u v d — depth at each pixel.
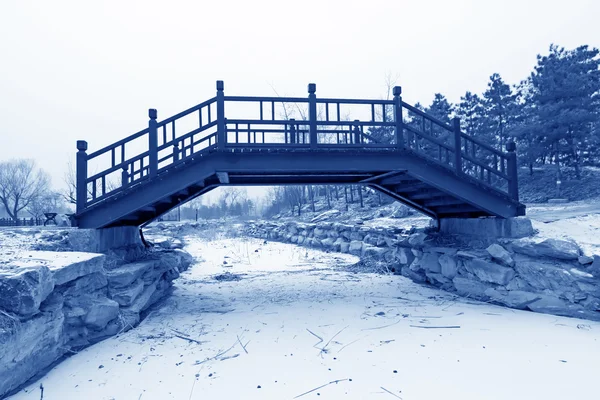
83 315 4.18
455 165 6.40
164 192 5.73
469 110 22.48
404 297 6.48
